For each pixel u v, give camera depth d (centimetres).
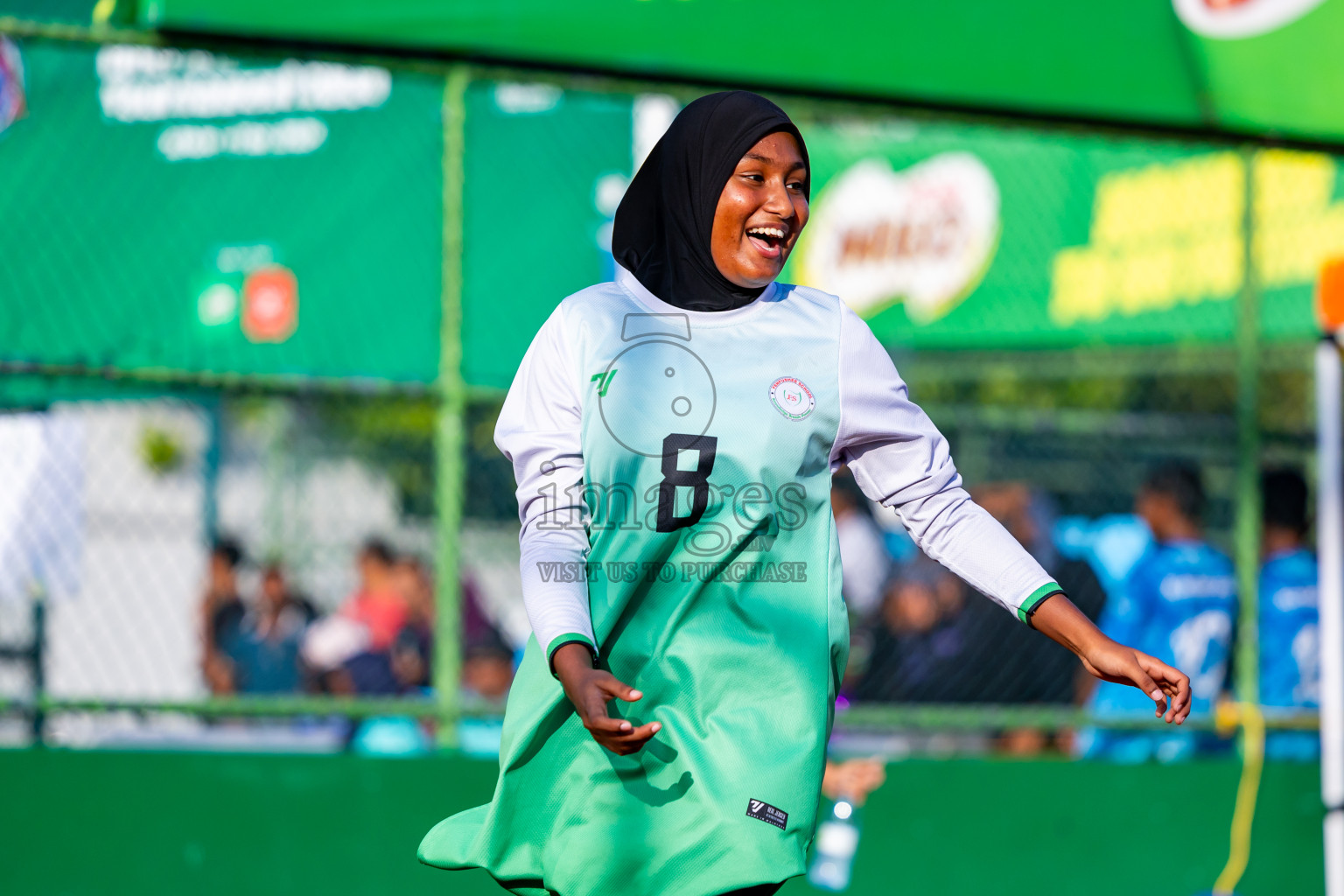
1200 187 2497
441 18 1659
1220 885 1894
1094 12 1812
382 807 1725
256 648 2462
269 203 2050
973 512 851
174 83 1991
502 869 816
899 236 2723
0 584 2005
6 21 1609
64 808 1666
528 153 2234
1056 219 2686
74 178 1941
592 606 798
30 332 1909
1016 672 2105
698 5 1711
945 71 1770
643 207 865
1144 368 3222
